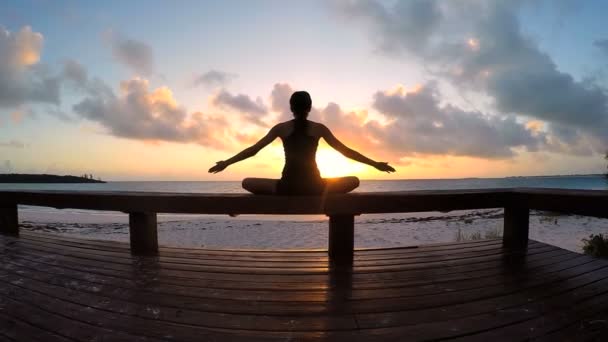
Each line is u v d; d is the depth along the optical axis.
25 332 1.67
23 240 3.92
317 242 10.45
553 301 2.07
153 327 1.72
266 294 2.19
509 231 3.57
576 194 2.56
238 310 1.93
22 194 4.10
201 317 1.84
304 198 2.87
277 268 2.77
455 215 21.05
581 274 2.62
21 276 2.58
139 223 3.29
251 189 3.12
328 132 2.87
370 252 3.31
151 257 3.12
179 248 3.46
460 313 1.89
